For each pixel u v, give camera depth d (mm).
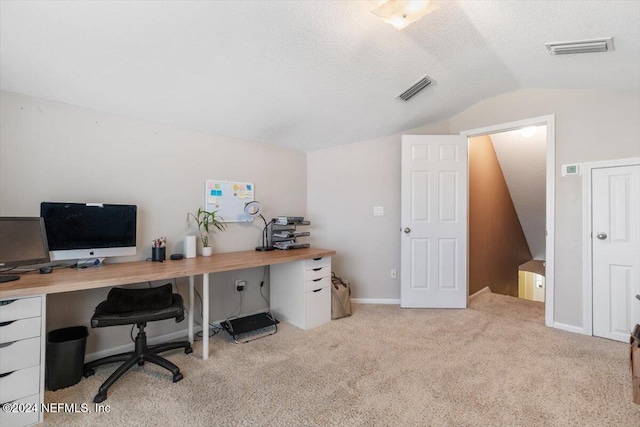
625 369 2096
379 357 2291
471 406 1706
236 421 1593
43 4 1467
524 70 2598
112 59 1879
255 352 2391
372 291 3738
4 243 1714
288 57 2098
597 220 2674
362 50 2131
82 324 2230
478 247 4062
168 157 2686
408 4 1601
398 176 3684
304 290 2896
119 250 2283
